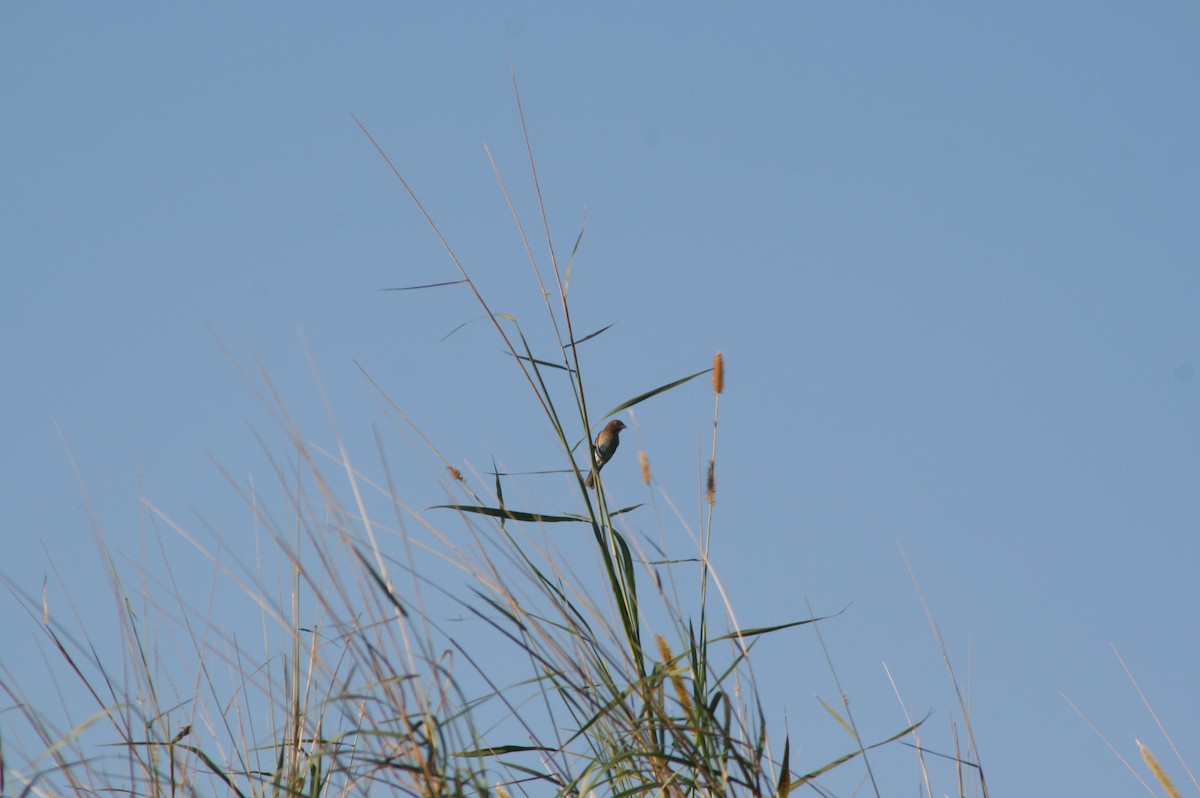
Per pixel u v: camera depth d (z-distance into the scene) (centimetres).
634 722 2092
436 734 2080
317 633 2102
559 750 2097
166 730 2100
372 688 2081
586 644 2103
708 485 2119
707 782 2089
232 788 2097
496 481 2120
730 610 2103
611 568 2116
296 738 2095
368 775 2086
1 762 2084
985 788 2097
